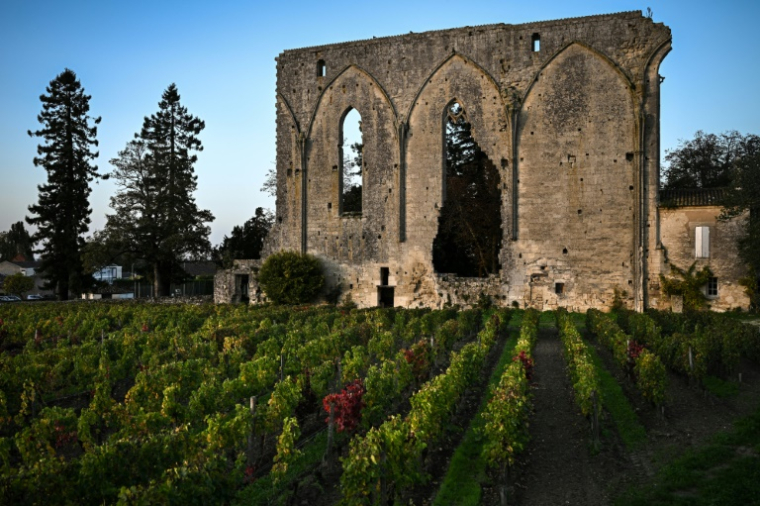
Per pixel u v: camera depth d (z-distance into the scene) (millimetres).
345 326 35969
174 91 71250
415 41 48969
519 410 14594
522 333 27391
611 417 18203
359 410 15625
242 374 20547
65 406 21281
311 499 13250
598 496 12750
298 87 52562
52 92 68312
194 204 68500
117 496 11562
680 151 74750
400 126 48719
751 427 16062
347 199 70875
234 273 55594
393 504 12414
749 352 24484
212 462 11797
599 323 31266
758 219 39719
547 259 45219
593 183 44219
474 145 64812
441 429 15500
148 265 72875
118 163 65125
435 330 30578
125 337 27125
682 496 12078
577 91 44750
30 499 10594
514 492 13102
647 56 43094
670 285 41812
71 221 67750
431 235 48156
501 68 46594
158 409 18094
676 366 22297
